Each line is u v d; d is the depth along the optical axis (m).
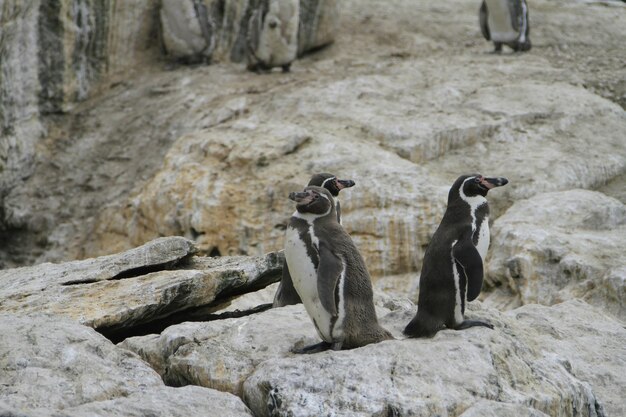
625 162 24.47
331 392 10.10
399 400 9.98
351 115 26.08
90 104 31.67
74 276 14.93
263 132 24.62
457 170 24.09
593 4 38.66
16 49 30.45
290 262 10.93
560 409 10.88
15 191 29.41
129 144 29.25
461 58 31.58
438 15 36.75
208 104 29.16
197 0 32.81
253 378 10.57
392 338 11.28
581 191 22.02
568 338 14.02
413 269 21.70
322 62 32.59
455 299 11.43
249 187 23.19
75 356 10.77
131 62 33.22
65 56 31.42
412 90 27.89
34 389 10.09
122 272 15.07
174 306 14.23
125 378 10.62
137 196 25.50
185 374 11.39
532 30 34.72
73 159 29.64
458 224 11.52
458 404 10.09
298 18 31.06
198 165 24.28
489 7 32.19
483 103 26.67
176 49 33.09
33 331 11.20
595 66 31.06
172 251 15.45
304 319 12.46
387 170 22.53
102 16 32.25
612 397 12.22
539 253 19.02
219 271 14.75
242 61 33.50
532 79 29.06
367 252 21.83
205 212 23.28
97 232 26.89
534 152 24.61
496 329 11.81
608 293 17.38
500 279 19.67
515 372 10.98
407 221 21.62
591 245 19.16
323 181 14.59
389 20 36.19
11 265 28.55
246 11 33.34
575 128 25.89
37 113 30.84
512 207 21.75
